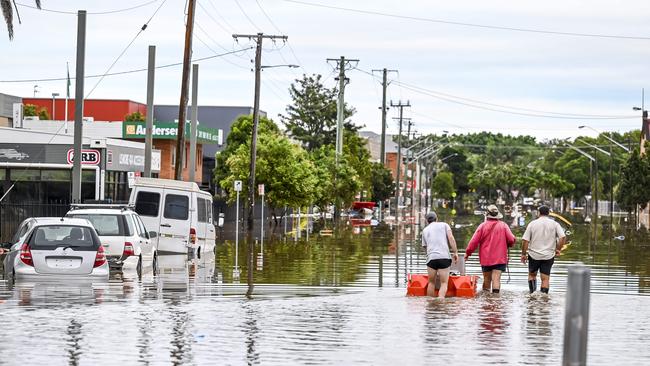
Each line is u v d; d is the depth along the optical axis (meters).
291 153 108.62
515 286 41.88
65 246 39.47
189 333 24.59
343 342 23.48
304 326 26.28
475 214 187.75
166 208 59.69
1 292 34.50
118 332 24.53
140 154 108.25
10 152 92.81
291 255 61.25
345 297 34.84
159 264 52.31
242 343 23.11
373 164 199.50
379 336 24.58
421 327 26.44
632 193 164.00
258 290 37.62
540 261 37.28
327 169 137.50
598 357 21.97
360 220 136.62
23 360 20.34
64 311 28.75
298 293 36.53
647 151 169.25
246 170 107.62
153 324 26.12
